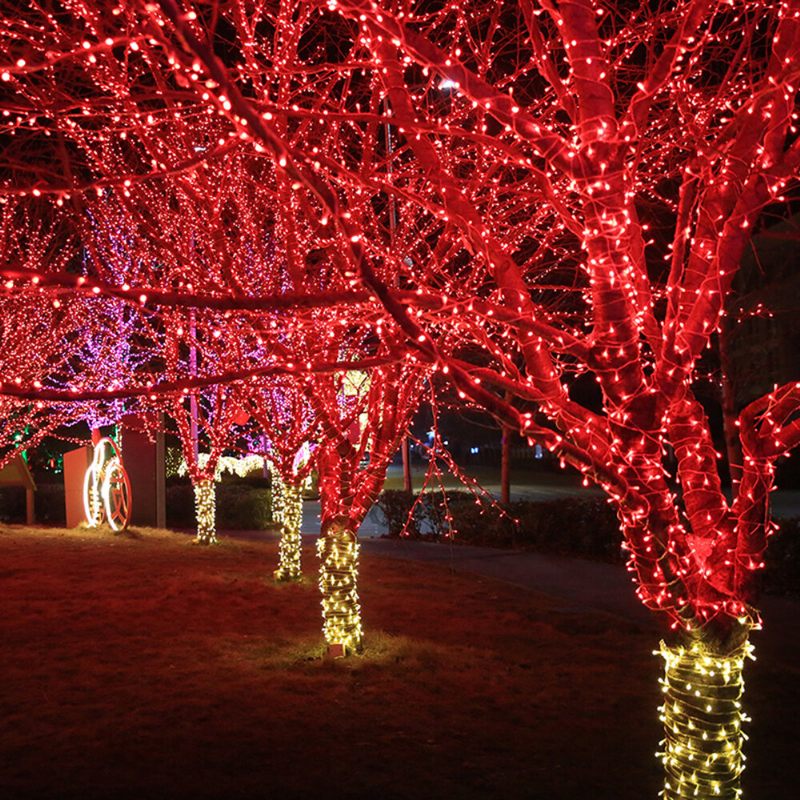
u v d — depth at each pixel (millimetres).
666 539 3656
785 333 14297
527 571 13688
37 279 2564
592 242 3557
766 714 6695
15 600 10969
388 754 5844
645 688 7324
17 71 2768
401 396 8219
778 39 3602
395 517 19172
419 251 6617
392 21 3393
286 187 5008
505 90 5598
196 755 5824
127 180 3088
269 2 5453
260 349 9516
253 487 26844
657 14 4336
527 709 6758
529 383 3611
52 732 6254
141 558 14820
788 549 11578
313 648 8578
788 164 3656
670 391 3688
